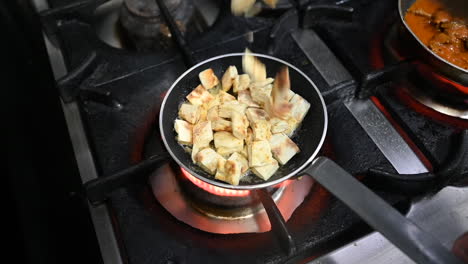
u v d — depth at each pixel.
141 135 0.58
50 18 0.67
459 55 0.60
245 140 0.55
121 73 0.64
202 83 0.58
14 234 0.67
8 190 0.71
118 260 0.50
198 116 0.56
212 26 0.71
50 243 0.68
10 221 0.68
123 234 0.50
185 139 0.54
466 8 0.66
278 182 0.48
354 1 0.72
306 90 0.57
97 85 0.63
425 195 0.52
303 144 0.55
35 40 0.86
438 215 0.50
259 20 0.70
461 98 0.60
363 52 0.65
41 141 0.79
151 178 0.56
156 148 0.58
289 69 0.58
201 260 0.48
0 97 0.79
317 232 0.50
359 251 0.48
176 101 0.58
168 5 0.72
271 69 0.60
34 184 0.73
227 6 0.72
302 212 0.52
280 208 0.53
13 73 0.84
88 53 0.63
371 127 0.59
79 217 0.72
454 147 0.53
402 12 0.64
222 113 0.56
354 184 0.43
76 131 0.60
